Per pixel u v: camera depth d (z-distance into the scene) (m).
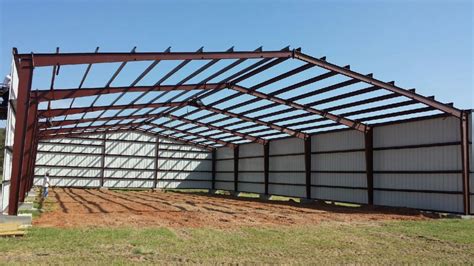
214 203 27.16
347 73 18.89
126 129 41.31
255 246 10.95
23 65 13.82
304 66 18.59
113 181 42.81
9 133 13.47
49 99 19.30
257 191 37.78
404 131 23.58
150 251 9.80
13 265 7.89
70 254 9.24
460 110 20.39
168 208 22.22
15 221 13.52
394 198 23.88
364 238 12.81
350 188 27.03
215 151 46.81
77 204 23.28
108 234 12.05
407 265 9.16
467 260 9.77
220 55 16.86
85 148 41.88
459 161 20.33
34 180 39.41
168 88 21.36
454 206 20.39
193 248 10.44
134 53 15.35
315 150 30.66
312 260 9.46
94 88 20.03
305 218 18.31
